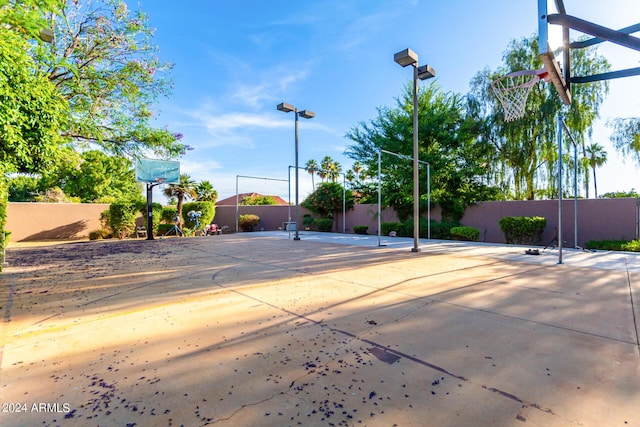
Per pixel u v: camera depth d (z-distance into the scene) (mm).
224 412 1644
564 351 2371
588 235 10391
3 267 6332
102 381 1954
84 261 7105
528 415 1607
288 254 8117
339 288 4402
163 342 2566
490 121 15016
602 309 3404
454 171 15398
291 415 1618
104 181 25156
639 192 16875
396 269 5879
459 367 2127
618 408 1666
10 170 4070
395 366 2146
